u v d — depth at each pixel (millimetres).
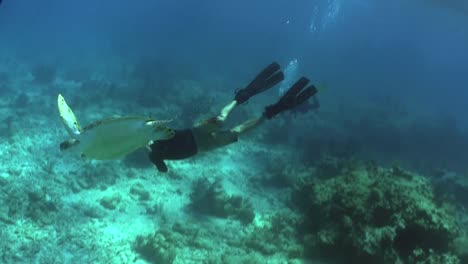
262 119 4871
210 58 51406
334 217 9969
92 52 46438
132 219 11688
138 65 35500
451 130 28391
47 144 16375
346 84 46906
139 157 15148
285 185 15094
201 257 10086
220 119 4695
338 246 9539
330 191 10625
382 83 57281
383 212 9312
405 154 22391
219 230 11539
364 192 9875
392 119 30266
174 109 22031
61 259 9656
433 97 55094
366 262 8906
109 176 13789
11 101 21922
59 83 27875
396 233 8984
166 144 4613
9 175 13367
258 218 12562
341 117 27812
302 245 10258
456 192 16703
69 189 12945
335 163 15141
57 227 10805
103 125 3166
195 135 4703
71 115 3426
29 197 11820
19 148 15602
